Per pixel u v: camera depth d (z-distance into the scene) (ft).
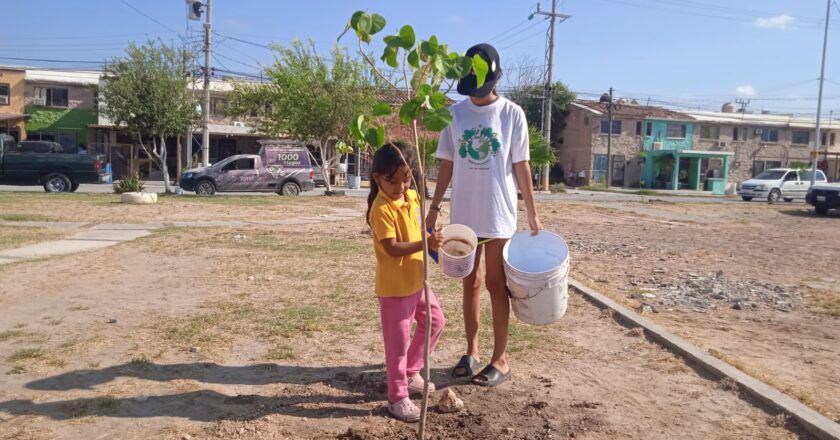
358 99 79.15
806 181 102.83
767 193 99.19
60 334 15.64
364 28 7.88
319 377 12.98
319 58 81.97
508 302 12.82
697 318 19.60
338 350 14.83
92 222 41.19
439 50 7.93
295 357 14.26
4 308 18.17
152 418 10.73
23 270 23.97
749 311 20.90
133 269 24.76
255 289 21.48
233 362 13.84
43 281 22.09
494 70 12.19
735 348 16.01
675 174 158.20
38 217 42.45
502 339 12.89
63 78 122.31
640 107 172.04
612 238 42.34
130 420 10.62
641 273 27.84
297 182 75.66
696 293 23.54
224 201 61.26
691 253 35.50
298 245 32.53
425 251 9.02
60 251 28.86
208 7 84.89
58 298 19.58
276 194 76.38
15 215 42.88
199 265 26.00
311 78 80.64
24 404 11.16
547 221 54.08
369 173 11.13
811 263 32.65
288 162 75.51
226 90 125.49
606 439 10.28
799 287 25.35
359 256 29.17
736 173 169.58
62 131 122.42
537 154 74.38
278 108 86.99
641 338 16.33
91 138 123.44
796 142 173.99
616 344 15.76
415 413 10.88
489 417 11.09
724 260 33.06
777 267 31.01
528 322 12.09
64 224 39.75
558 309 11.91
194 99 76.89
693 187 162.40
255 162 73.72
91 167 70.74
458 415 11.14
